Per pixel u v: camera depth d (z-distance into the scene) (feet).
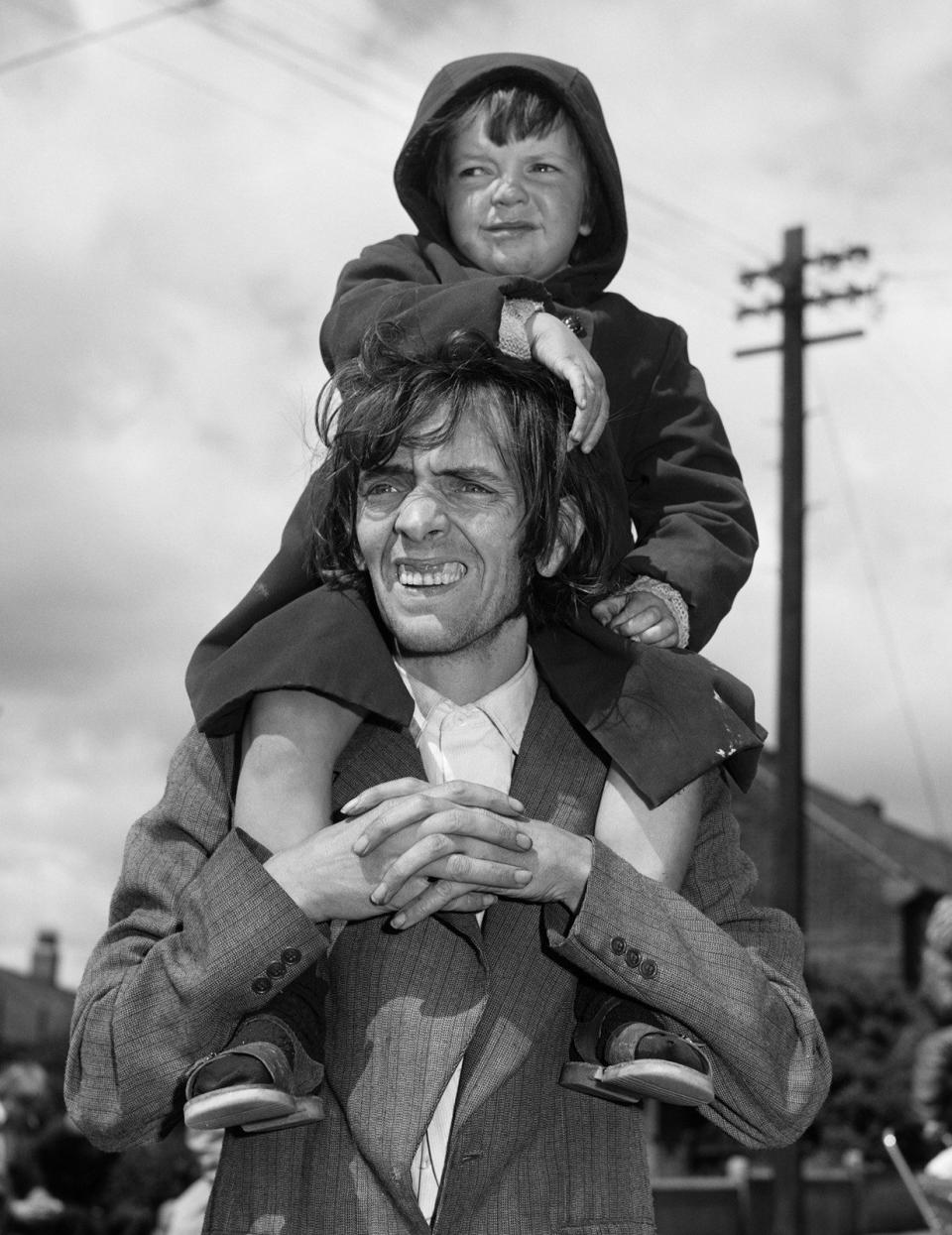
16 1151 33.99
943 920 22.48
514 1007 6.70
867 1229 73.46
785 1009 6.83
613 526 7.43
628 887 6.59
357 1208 6.44
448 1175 6.48
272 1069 6.34
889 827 136.87
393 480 6.89
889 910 123.75
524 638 7.25
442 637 6.77
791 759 59.11
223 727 7.01
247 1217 6.54
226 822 6.99
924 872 127.13
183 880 6.84
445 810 6.35
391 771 6.99
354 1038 6.60
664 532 7.95
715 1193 63.46
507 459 6.80
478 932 6.59
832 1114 80.79
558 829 6.61
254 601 7.43
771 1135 6.97
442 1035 6.49
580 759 7.14
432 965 6.61
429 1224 6.52
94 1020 6.54
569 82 8.97
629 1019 6.85
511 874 6.38
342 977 6.71
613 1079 6.56
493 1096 6.59
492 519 6.77
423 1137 6.68
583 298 8.98
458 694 7.14
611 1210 6.70
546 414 6.95
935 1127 21.08
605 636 7.22
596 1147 6.81
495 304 7.11
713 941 6.68
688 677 7.18
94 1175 42.50
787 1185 54.24
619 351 8.58
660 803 6.91
